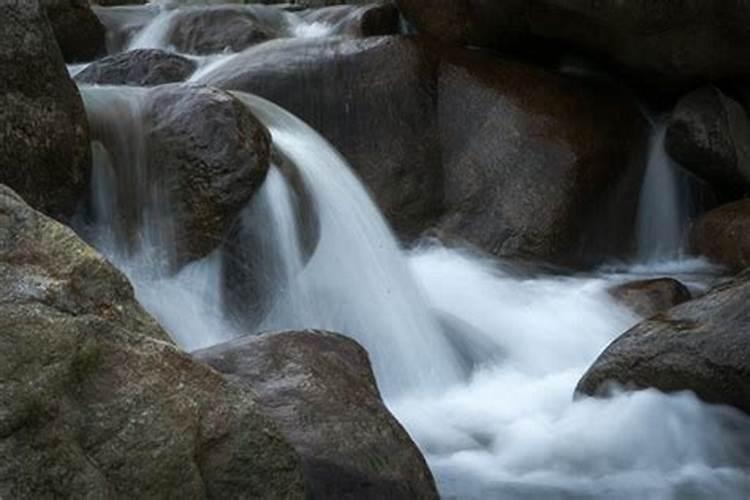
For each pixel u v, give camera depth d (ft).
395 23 47.57
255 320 29.04
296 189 30.60
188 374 15.67
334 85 40.01
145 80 41.24
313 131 34.78
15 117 25.75
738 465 24.84
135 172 28.45
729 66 40.27
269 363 20.86
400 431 20.36
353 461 19.03
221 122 28.53
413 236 39.42
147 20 54.24
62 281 15.39
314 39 41.88
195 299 27.99
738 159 40.68
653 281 35.22
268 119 33.96
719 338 26.27
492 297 34.99
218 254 28.45
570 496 23.04
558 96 41.22
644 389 26.81
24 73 25.94
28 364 14.08
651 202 41.65
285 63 40.06
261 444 16.02
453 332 31.94
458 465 24.40
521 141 39.86
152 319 16.51
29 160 26.02
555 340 32.55
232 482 15.70
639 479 24.08
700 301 28.02
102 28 48.85
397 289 32.30
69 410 14.25
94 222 28.02
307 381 20.36
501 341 32.35
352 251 31.94
